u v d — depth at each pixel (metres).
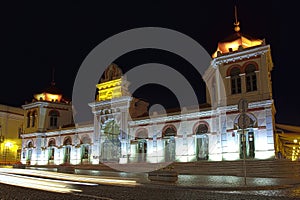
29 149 49.53
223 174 24.14
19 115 59.91
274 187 14.21
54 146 46.62
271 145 26.86
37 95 51.88
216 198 10.41
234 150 28.67
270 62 33.00
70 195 10.75
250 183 16.14
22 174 22.69
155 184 15.76
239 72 30.34
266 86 28.48
